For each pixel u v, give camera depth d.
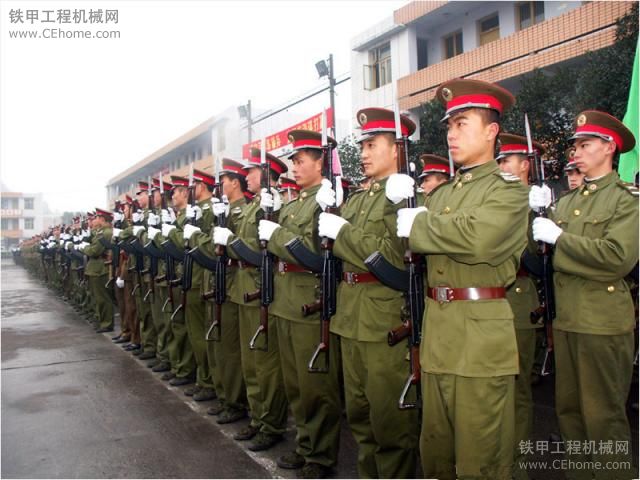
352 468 3.73
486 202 2.42
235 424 4.57
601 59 7.09
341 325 3.17
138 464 3.81
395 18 13.20
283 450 4.01
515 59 10.84
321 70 12.71
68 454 4.00
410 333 2.71
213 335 4.68
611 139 3.19
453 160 2.89
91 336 8.67
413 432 3.10
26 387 5.79
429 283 2.62
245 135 19.83
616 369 3.00
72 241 12.83
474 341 2.37
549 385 5.54
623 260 2.85
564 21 10.02
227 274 4.56
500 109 2.64
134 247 6.73
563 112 8.33
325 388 3.54
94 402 5.21
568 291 3.14
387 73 13.94
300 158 3.90
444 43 13.23
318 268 3.40
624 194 3.05
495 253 2.34
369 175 3.30
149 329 6.96
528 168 4.23
